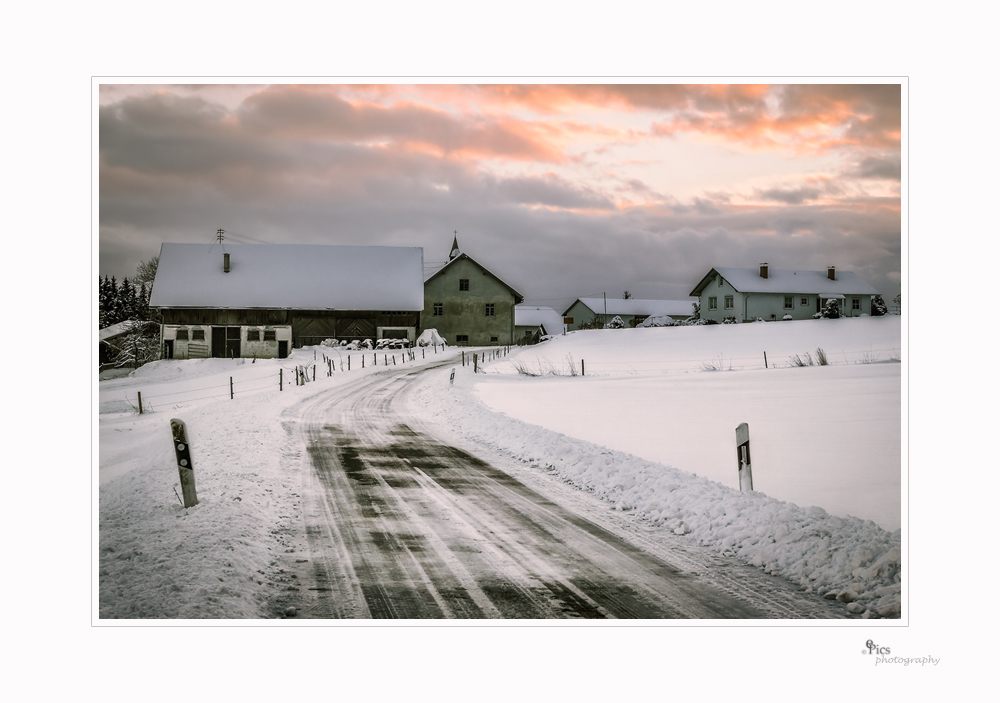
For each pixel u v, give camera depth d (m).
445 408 23.38
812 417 17.66
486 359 51.34
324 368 47.16
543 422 18.52
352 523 8.76
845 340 48.59
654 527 8.85
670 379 31.67
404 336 64.75
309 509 9.46
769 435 15.14
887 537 7.23
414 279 66.75
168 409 29.39
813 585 6.71
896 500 9.38
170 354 60.91
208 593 6.04
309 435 17.12
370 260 67.62
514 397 25.83
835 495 9.73
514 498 10.41
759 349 47.94
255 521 8.30
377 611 5.95
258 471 11.45
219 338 61.75
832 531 7.52
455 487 11.16
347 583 6.60
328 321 63.59
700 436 15.59
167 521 7.98
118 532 7.59
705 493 9.51
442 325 69.62
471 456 14.37
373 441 16.36
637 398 24.28
